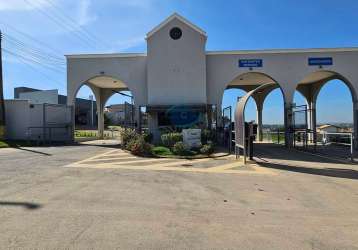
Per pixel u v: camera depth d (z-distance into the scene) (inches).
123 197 335.6
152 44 1037.8
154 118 1034.1
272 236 229.3
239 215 280.2
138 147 740.0
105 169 530.3
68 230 233.3
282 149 949.2
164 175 480.1
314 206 313.7
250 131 659.4
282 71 1042.7
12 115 1210.0
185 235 228.2
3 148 932.0
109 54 1077.8
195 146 787.4
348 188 398.9
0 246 202.8
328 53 1035.3
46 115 1197.1
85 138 1338.6
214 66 1053.2
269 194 362.9
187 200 329.7
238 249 205.2
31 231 230.2
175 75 1032.8
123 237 221.9
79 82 1084.5
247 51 1043.9
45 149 896.9
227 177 469.7
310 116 1258.0
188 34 1034.1
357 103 1020.5
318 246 211.6
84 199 323.9
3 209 284.5
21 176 449.7
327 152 848.3
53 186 383.9
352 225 256.7
